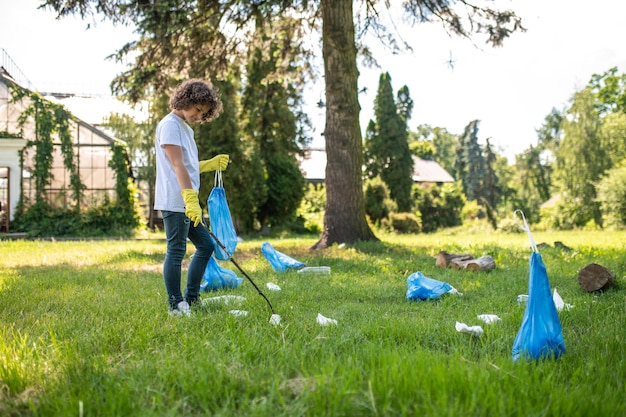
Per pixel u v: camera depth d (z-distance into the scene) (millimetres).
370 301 4918
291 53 15086
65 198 24688
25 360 2682
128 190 25141
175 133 4023
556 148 37188
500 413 1910
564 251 10117
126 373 2498
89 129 24766
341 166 11859
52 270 7898
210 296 5012
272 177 27906
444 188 40438
